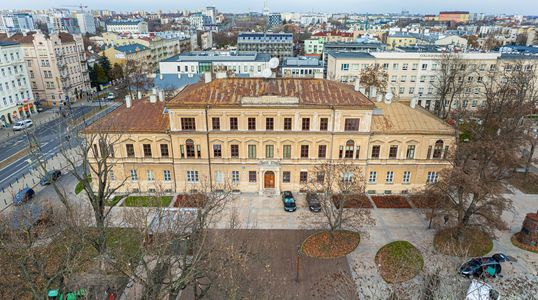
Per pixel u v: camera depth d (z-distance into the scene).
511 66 113.19
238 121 56.25
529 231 47.66
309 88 57.50
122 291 36.75
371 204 58.34
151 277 27.98
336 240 49.03
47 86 125.12
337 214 51.53
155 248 32.44
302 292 39.69
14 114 107.69
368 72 102.69
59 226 39.72
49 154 80.12
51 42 120.19
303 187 60.88
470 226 47.16
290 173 60.16
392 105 61.72
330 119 55.97
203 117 55.94
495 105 67.12
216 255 36.66
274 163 58.75
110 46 184.00
